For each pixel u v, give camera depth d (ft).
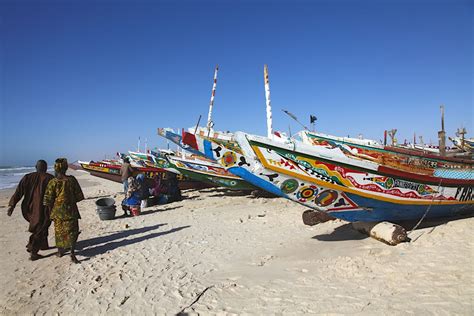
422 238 20.47
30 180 22.95
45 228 23.07
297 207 36.22
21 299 16.76
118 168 60.75
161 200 45.93
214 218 33.35
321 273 16.78
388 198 21.95
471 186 25.44
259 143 19.62
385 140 40.47
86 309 15.26
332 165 20.49
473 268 14.97
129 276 18.76
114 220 35.50
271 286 15.79
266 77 25.94
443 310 11.86
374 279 15.30
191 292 15.97
